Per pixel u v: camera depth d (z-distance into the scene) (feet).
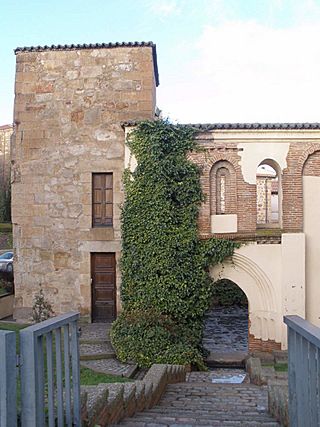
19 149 58.80
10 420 11.38
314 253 53.83
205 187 52.49
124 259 51.44
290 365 15.56
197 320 51.67
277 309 53.01
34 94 58.59
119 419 20.74
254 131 52.75
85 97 57.93
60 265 57.98
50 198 58.23
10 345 11.55
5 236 143.02
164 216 50.47
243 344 61.77
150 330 45.96
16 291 58.75
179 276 50.31
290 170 53.21
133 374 41.63
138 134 51.75
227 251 52.37
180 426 19.85
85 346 48.60
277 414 22.27
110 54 57.93
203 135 52.65
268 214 98.07
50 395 13.62
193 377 44.75
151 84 57.82
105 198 57.93
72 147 57.88
